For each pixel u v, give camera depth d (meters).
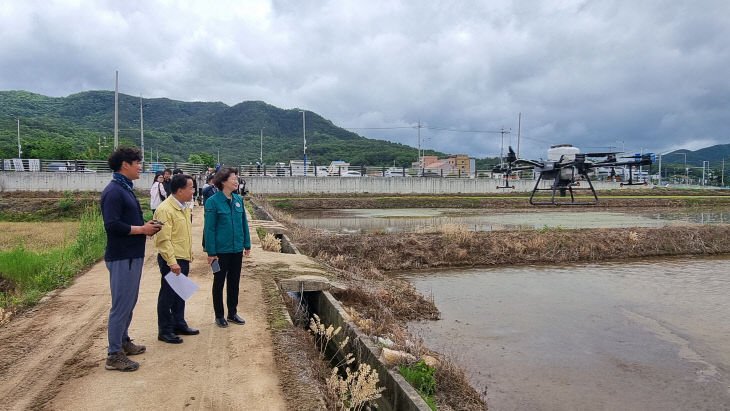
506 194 48.97
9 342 5.34
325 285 8.90
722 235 18.25
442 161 94.81
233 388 4.27
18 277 8.71
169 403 3.94
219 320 6.05
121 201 4.34
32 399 3.94
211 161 78.38
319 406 4.02
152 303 7.11
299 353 5.30
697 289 12.17
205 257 11.18
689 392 6.34
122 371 4.54
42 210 28.53
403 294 10.74
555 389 6.32
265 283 8.62
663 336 8.59
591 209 40.66
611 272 14.39
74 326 5.96
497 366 7.07
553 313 9.98
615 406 5.91
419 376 5.32
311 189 45.47
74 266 9.58
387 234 17.03
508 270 14.76
